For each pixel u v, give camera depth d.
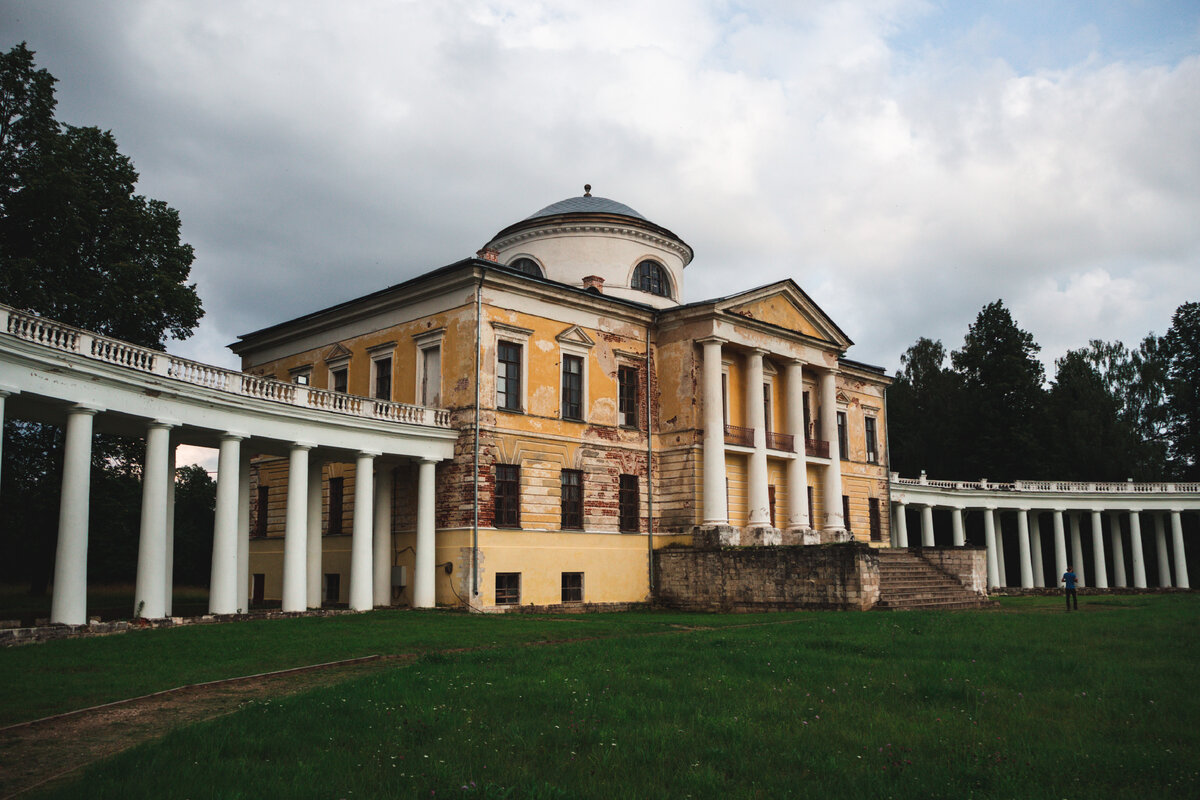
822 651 17.72
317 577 30.89
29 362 19.44
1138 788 8.09
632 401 38.56
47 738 10.71
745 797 7.91
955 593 37.03
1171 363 75.56
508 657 17.02
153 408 22.94
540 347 34.72
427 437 31.48
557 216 44.62
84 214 34.69
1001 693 12.62
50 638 19.02
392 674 14.62
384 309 36.00
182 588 65.88
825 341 43.56
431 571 31.08
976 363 73.56
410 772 8.60
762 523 38.47
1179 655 17.00
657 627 25.14
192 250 39.62
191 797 7.79
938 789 8.05
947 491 55.78
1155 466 66.69
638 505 37.56
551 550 33.75
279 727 10.51
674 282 46.69
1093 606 37.28
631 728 10.48
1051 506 58.03
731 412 40.09
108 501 44.12
